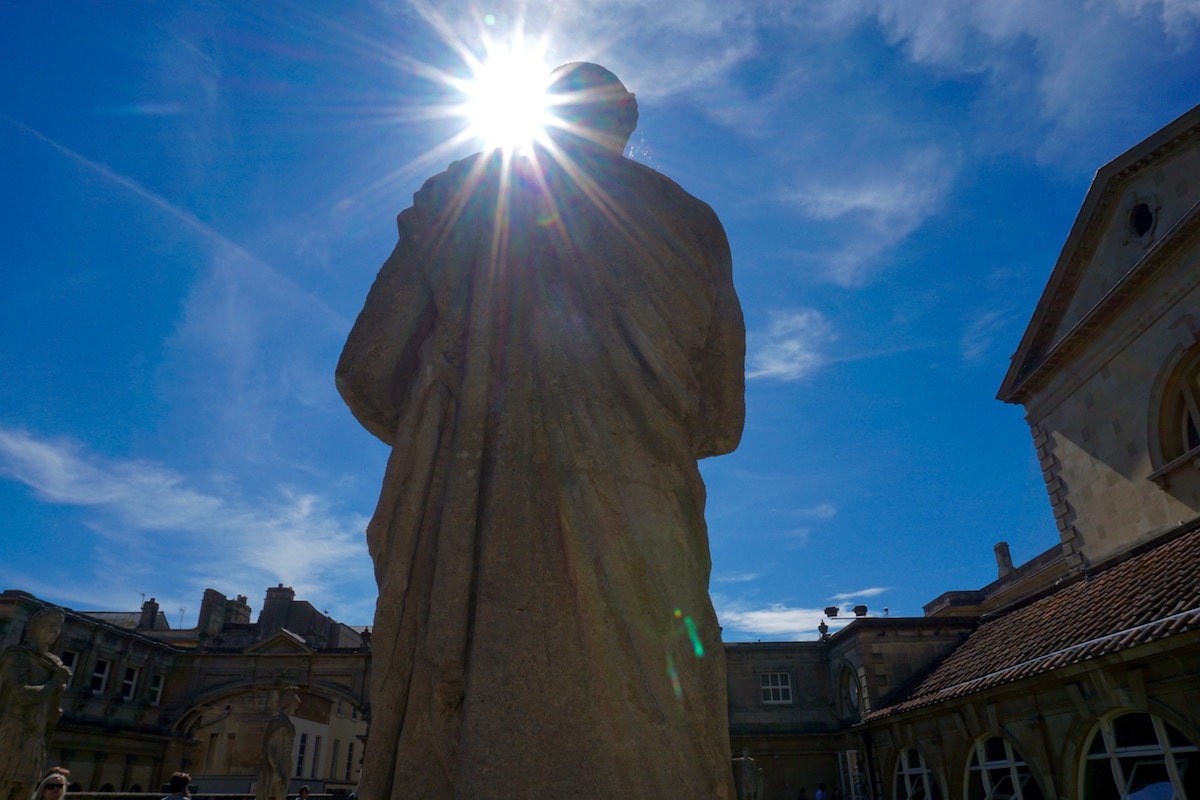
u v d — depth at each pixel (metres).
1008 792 21.77
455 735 1.85
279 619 65.69
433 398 2.26
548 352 2.18
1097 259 28.58
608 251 2.37
